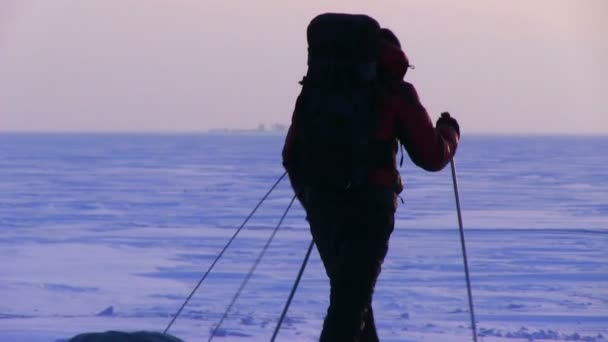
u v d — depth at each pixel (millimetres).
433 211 63344
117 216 57719
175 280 29000
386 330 20188
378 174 7445
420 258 35750
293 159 7773
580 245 42062
